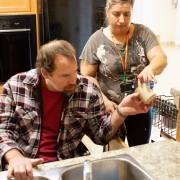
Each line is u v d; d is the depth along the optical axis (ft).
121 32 5.53
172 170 3.48
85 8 10.46
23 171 3.34
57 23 10.43
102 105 4.91
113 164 3.62
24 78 4.66
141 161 3.66
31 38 10.61
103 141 4.78
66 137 4.76
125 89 5.62
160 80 15.52
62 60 4.01
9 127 4.49
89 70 5.86
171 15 24.61
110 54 5.64
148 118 6.08
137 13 18.98
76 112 4.73
